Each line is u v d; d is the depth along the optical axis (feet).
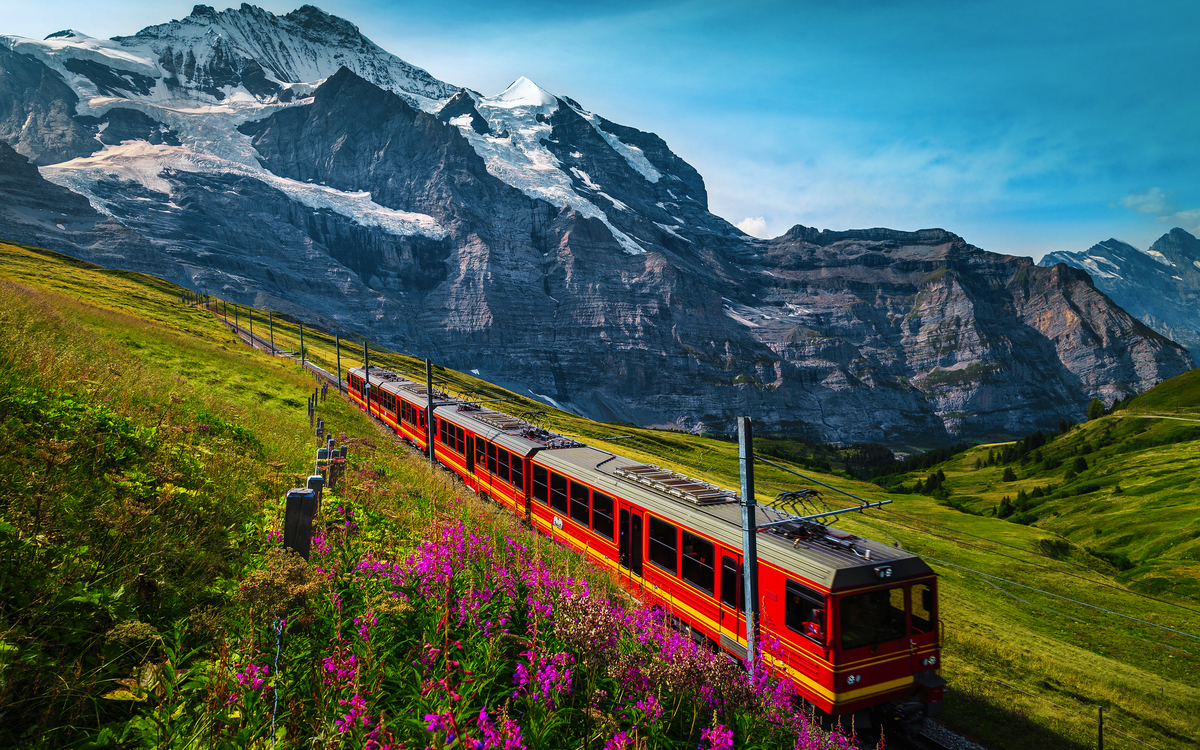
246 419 54.85
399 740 13.14
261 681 13.14
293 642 15.69
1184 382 438.81
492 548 29.68
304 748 12.45
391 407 125.90
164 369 83.87
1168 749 40.47
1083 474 307.99
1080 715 43.83
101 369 41.09
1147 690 51.62
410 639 17.62
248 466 34.63
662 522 46.88
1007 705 43.42
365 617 16.47
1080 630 74.95
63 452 19.44
